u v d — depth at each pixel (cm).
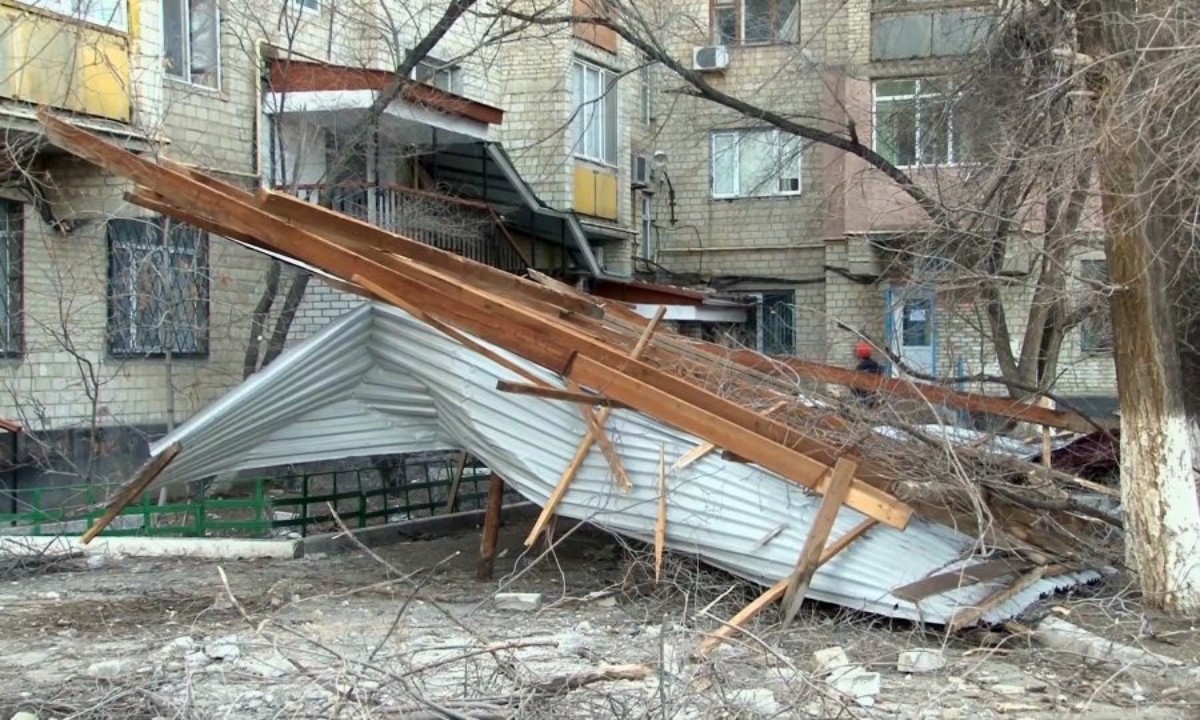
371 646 640
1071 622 715
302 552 1012
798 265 2564
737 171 2588
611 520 798
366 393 890
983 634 696
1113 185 757
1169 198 795
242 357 1587
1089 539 853
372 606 790
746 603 753
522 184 2080
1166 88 706
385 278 750
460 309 755
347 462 1302
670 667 537
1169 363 761
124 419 1426
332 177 1398
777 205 2567
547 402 814
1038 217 1023
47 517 1110
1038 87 997
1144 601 753
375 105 1388
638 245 2598
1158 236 780
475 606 782
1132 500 766
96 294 1387
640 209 2614
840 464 702
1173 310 871
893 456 793
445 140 1920
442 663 526
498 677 562
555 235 2255
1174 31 723
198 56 1593
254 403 827
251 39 1512
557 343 748
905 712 546
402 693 501
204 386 1525
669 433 785
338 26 1744
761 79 2433
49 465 1270
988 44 1119
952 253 1052
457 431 874
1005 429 1106
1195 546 745
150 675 584
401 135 1838
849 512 743
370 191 1730
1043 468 890
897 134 1428
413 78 1662
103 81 1330
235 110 1609
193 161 1523
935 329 1252
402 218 1777
